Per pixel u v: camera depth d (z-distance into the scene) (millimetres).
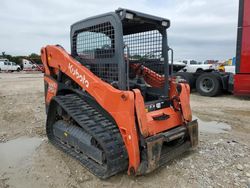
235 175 3377
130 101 3096
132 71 4230
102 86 3434
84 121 3516
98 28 3674
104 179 3307
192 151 4148
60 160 3900
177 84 3947
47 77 4922
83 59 4074
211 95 10148
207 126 5840
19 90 11781
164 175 3410
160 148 3279
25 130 5426
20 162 3873
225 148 4281
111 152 3127
